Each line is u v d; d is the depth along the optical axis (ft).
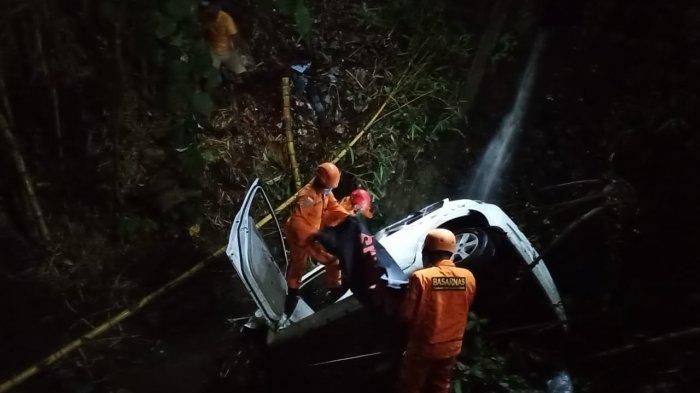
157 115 20.94
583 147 26.96
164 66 19.13
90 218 19.97
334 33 28.17
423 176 26.30
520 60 29.37
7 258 18.28
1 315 17.35
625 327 20.58
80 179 20.11
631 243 22.21
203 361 18.10
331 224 17.58
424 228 19.06
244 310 19.95
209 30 22.54
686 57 27.02
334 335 17.34
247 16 25.62
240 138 23.85
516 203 25.64
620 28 29.12
